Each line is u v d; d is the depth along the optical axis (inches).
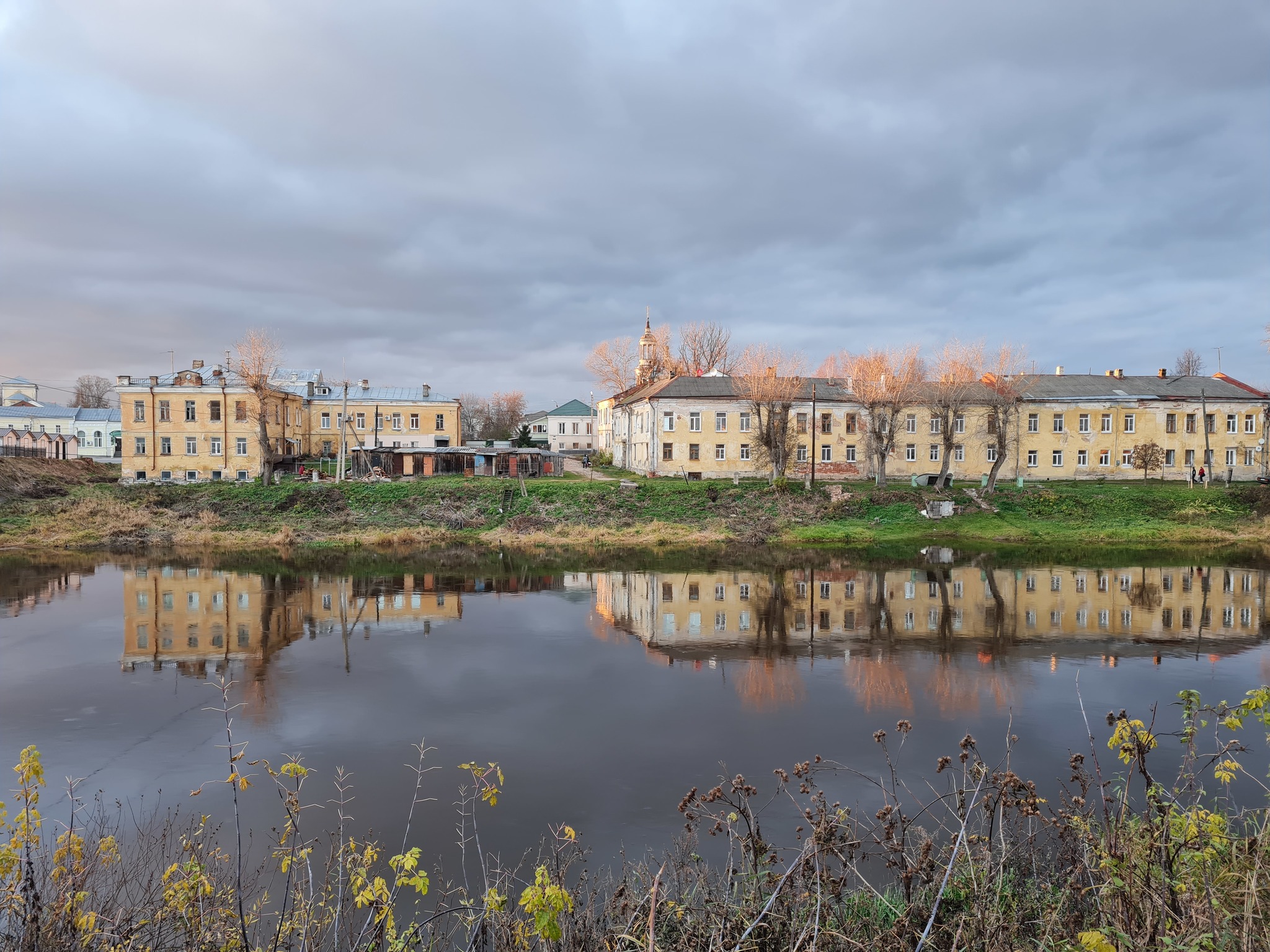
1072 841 274.7
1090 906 237.0
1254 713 224.7
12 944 214.2
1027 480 2182.6
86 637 871.1
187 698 655.8
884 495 1844.2
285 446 2319.1
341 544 1627.7
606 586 1184.2
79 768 510.9
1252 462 2214.6
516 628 914.7
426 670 738.2
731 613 995.9
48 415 3142.2
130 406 2113.7
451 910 251.4
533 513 1804.9
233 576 1261.1
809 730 571.5
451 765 509.7
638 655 791.1
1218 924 183.8
